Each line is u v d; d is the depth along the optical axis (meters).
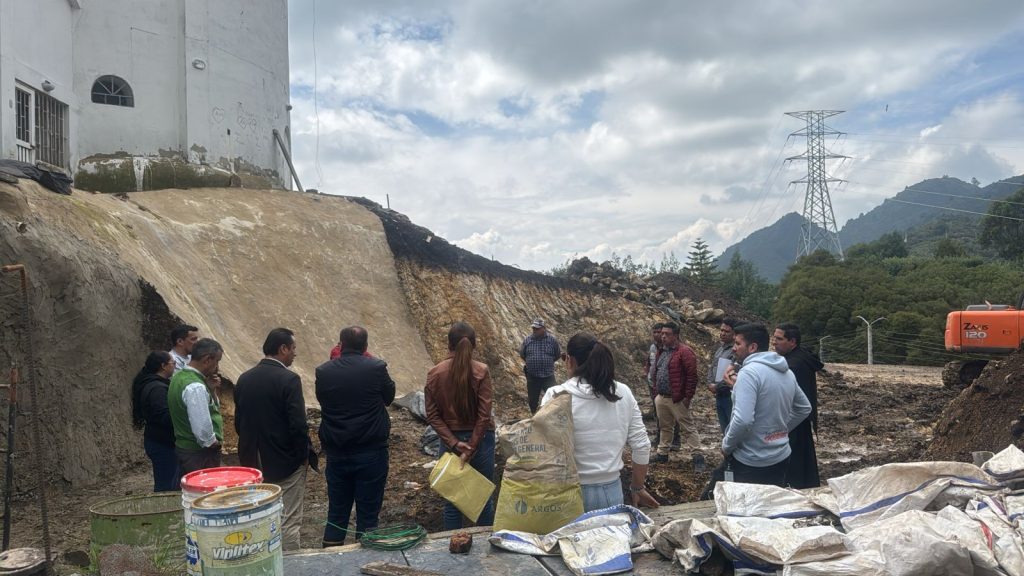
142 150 17.62
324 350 15.35
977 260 66.69
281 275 16.06
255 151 20.31
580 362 5.13
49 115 15.12
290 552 4.69
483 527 5.21
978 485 4.77
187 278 13.45
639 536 4.77
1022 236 73.31
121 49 17.28
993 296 50.44
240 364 12.48
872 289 52.31
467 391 6.00
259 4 20.50
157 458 6.25
